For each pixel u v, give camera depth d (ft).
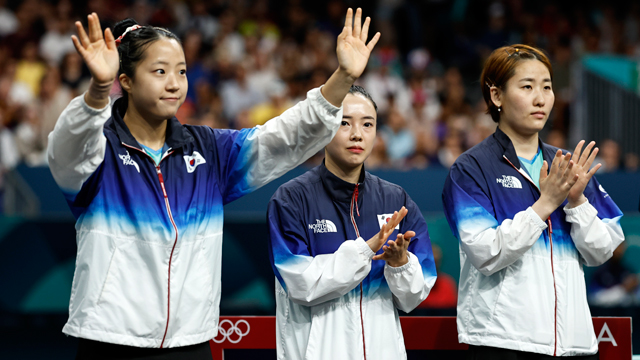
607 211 40.01
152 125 34.06
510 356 36.22
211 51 144.36
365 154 37.81
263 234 67.05
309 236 37.78
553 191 35.63
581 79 103.50
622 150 98.63
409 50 157.89
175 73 33.09
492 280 37.22
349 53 32.71
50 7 149.48
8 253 68.80
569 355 36.68
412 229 39.17
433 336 42.83
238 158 35.29
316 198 38.42
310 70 135.64
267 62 138.82
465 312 38.09
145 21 149.79
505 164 38.81
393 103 126.62
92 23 29.40
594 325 42.06
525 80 38.42
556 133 111.14
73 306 31.68
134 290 31.65
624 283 71.56
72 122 29.37
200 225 33.55
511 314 36.29
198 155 34.68
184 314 32.35
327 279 35.17
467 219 37.47
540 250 37.22
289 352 37.50
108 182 32.48
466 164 38.88
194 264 33.14
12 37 141.69
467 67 153.28
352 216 38.34
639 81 100.53
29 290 68.59
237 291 66.33
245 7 159.63
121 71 33.55
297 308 37.68
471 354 38.17
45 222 69.56
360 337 36.73
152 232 32.24
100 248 31.76
